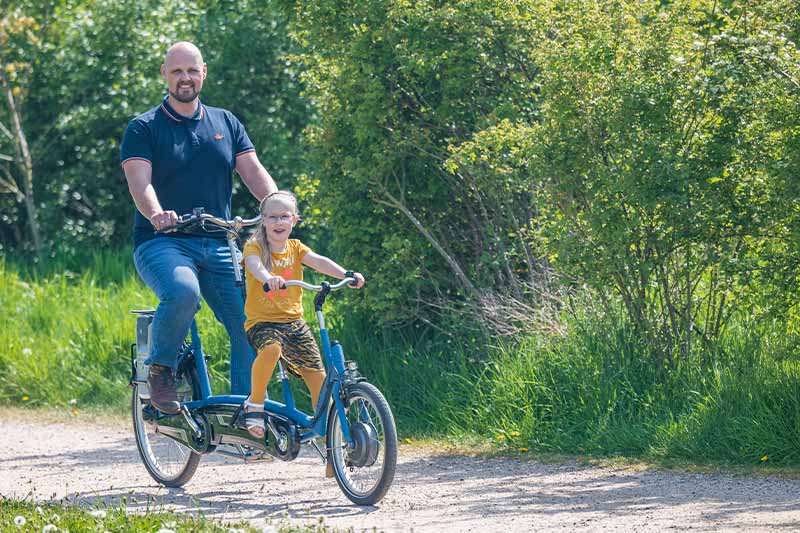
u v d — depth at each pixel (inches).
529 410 681.6
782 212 604.7
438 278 825.5
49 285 1155.3
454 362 776.3
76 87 1427.2
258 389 496.1
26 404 933.8
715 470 572.1
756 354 652.7
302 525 453.1
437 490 547.5
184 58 532.1
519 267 828.0
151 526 428.1
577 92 655.1
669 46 641.6
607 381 671.8
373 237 829.8
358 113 792.3
